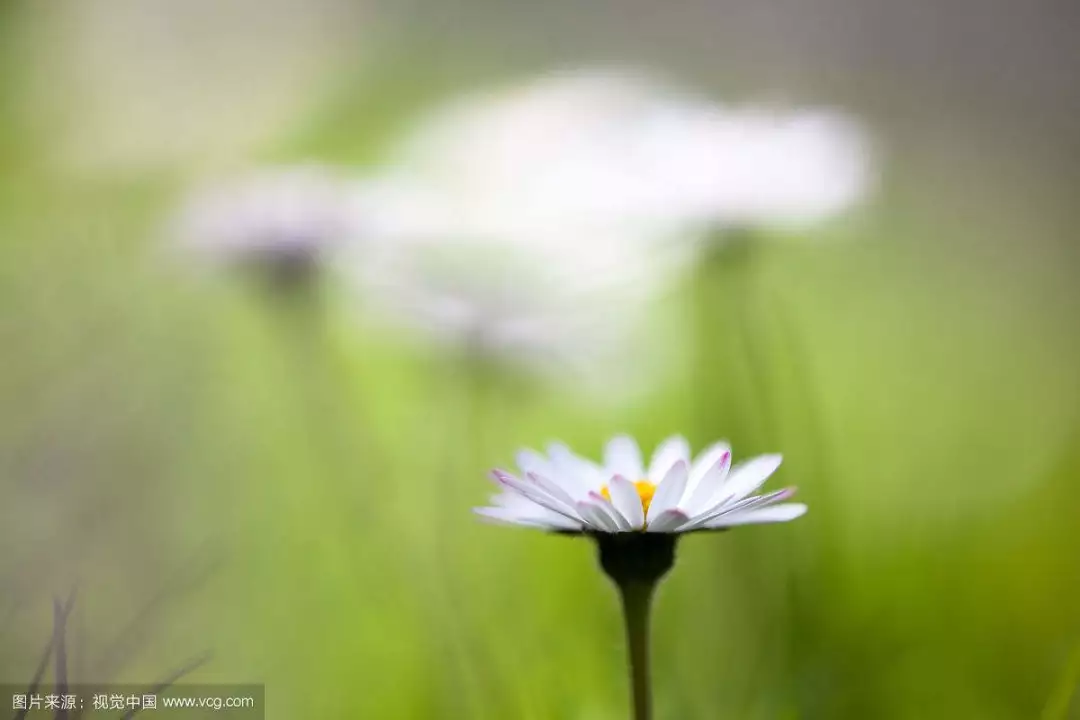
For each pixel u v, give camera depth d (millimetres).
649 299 317
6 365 340
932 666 270
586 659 273
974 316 364
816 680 266
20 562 289
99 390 336
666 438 322
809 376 318
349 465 311
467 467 311
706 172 281
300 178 300
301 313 301
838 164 281
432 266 295
